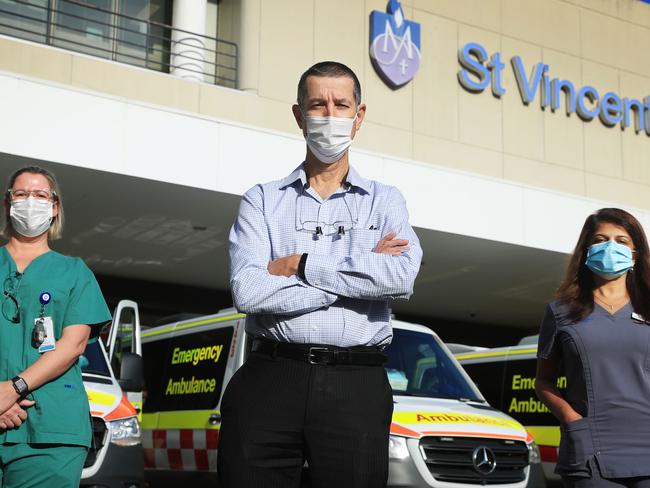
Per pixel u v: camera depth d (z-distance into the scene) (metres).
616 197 20.78
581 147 20.48
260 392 3.01
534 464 7.63
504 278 19.77
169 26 16.09
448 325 24.44
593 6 21.36
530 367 10.84
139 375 7.63
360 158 15.46
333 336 3.00
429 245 17.16
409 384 7.96
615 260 3.77
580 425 3.71
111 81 14.38
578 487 3.67
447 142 18.52
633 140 21.39
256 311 3.02
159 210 14.88
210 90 15.44
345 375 3.00
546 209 17.38
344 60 17.44
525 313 23.55
